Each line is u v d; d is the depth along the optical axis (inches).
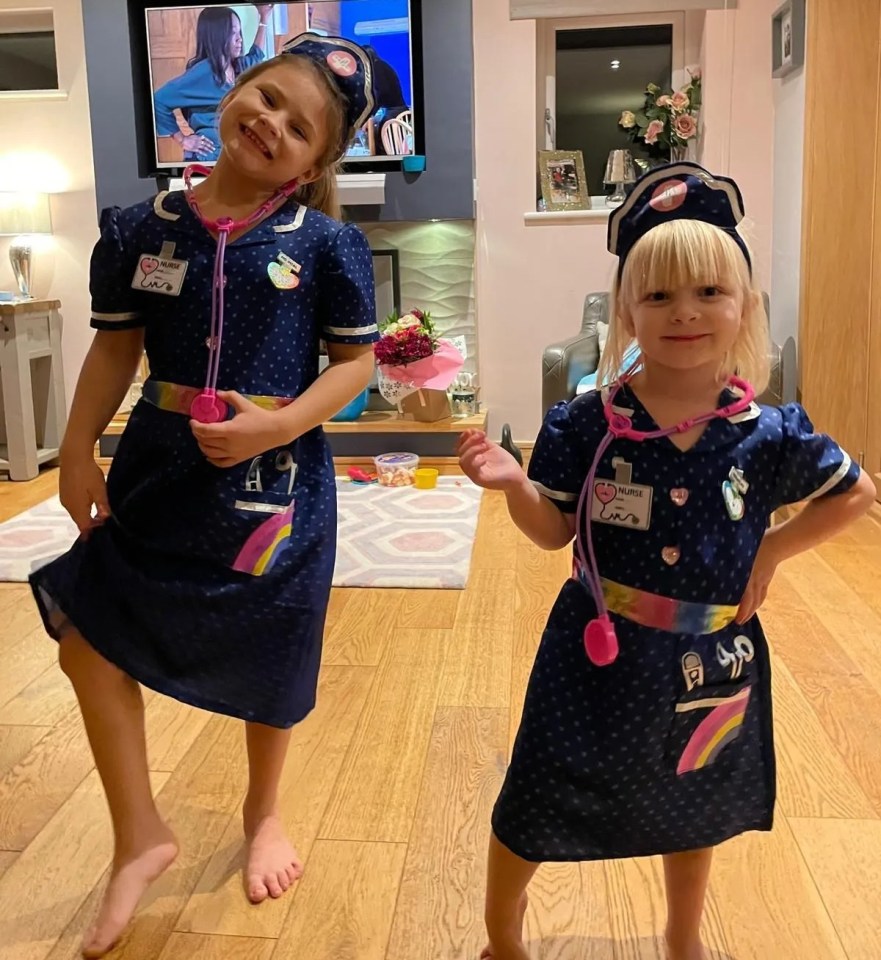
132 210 54.3
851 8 130.8
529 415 179.5
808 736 73.8
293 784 68.2
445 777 68.7
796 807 64.3
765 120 165.2
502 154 170.7
